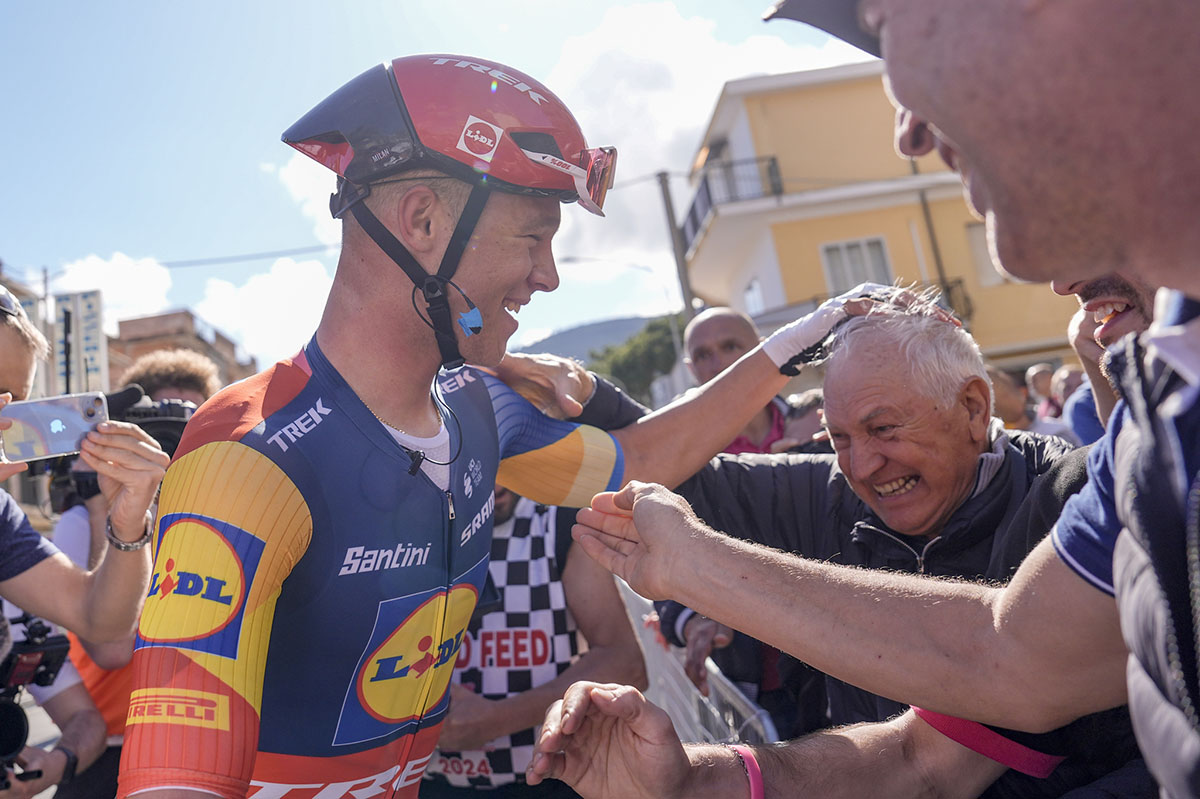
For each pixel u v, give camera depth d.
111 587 1.74
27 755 2.15
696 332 3.95
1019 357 19.92
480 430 1.46
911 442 1.64
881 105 20.78
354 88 1.25
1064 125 0.62
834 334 1.80
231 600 1.00
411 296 1.22
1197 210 0.61
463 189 1.20
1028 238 0.68
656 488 1.28
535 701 2.21
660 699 3.08
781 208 20.12
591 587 2.34
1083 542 0.94
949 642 1.05
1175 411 0.68
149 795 0.91
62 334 2.86
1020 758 1.35
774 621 1.12
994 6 0.63
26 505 13.96
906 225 20.25
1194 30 0.57
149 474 1.63
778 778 1.28
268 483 1.07
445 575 1.30
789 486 2.05
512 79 1.28
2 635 1.98
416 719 1.29
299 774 1.16
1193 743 0.66
